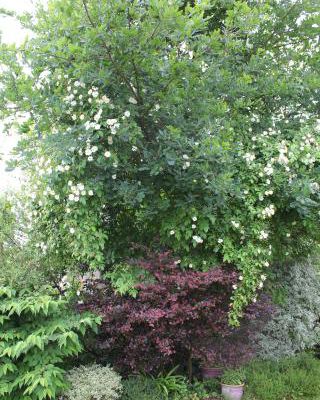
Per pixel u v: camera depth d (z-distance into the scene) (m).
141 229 5.25
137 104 4.77
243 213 5.07
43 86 4.70
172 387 4.38
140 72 4.54
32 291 4.48
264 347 5.55
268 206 5.10
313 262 6.92
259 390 4.66
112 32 4.07
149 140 4.98
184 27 4.21
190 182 4.62
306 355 5.71
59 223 5.08
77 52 4.17
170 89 4.62
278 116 5.72
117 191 4.72
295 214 5.54
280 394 4.73
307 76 5.70
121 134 4.38
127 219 5.30
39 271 4.74
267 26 6.11
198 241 4.66
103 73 4.09
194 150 4.55
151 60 4.41
